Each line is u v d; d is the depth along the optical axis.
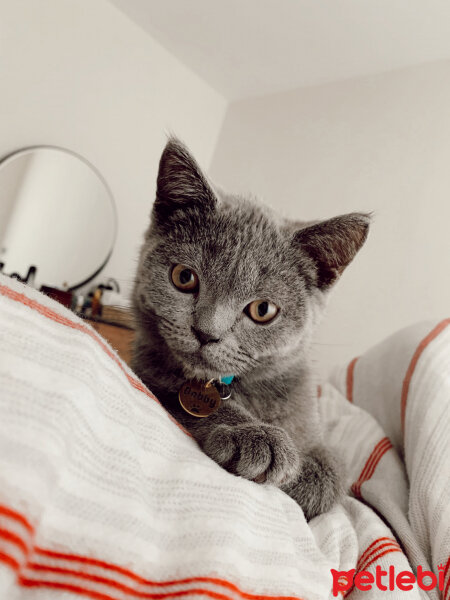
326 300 0.23
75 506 0.09
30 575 0.08
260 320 0.20
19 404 0.09
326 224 0.21
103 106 0.61
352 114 0.58
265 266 0.20
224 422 0.18
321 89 0.62
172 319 0.19
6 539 0.07
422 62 0.53
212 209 0.20
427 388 0.23
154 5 0.57
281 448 0.17
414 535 0.18
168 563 0.10
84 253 0.61
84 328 0.12
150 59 0.65
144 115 0.65
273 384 0.21
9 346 0.10
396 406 0.27
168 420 0.14
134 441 0.11
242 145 0.70
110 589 0.09
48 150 0.56
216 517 0.11
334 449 0.24
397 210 0.50
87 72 0.59
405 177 0.51
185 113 0.70
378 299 0.48
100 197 0.61
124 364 0.15
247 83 0.69
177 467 0.12
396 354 0.29
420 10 0.46
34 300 0.12
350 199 0.54
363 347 0.48
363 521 0.18
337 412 0.29
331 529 0.16
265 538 0.12
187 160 0.20
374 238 0.50
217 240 0.20
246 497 0.13
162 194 0.21
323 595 0.12
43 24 0.54
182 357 0.19
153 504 0.11
